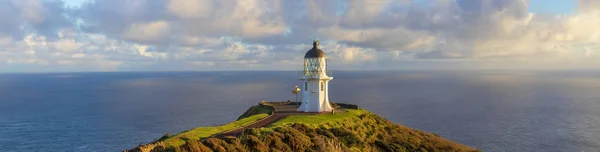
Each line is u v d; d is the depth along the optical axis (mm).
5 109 144250
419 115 121375
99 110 138250
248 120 46375
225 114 125312
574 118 117250
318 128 41906
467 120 112000
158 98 188625
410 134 53031
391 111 130500
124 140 86500
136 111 134500
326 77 56656
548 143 83500
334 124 46469
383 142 45188
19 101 176500
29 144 84062
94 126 103562
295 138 34656
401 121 109938
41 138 89625
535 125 104250
